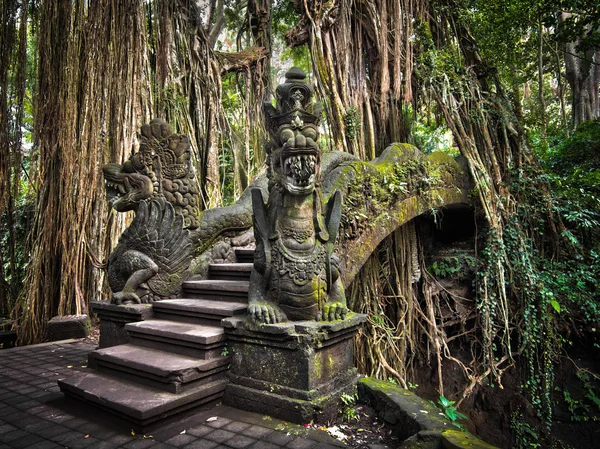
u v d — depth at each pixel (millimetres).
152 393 2803
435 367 6738
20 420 2764
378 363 5520
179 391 2803
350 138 6418
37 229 6535
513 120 7309
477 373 6609
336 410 2936
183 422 2732
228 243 4934
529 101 13453
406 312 6250
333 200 3359
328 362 3023
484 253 6539
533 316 6227
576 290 6426
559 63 12594
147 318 3859
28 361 4379
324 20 6812
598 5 8055
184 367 2855
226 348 3227
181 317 3713
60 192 6297
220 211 4855
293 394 2795
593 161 8617
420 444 2252
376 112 7152
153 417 2574
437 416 2625
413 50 7191
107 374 3246
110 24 6469
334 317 3090
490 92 7445
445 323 6707
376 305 5812
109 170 4309
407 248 6402
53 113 6496
